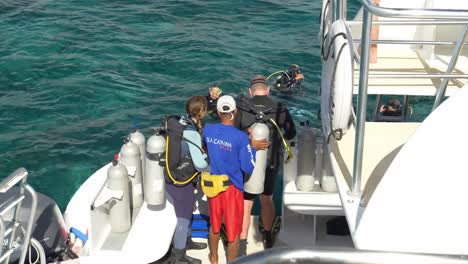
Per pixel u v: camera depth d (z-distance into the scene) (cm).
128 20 1619
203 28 1579
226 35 1535
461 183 347
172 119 591
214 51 1430
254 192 579
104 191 575
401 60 622
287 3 1764
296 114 1183
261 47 1468
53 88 1236
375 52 612
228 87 1262
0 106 1159
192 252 628
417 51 645
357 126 411
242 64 1372
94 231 568
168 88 1259
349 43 459
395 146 494
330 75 511
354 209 411
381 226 363
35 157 997
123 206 585
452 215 350
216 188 555
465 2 632
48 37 1486
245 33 1554
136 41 1483
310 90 1275
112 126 1104
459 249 351
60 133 1075
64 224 612
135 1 1759
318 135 650
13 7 1681
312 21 1641
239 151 546
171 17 1652
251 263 252
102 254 572
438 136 352
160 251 580
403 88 556
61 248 585
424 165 354
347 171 461
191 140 571
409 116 1061
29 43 1448
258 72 1339
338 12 542
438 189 352
